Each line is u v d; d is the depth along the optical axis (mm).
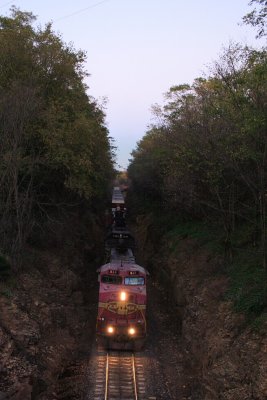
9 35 25484
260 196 18812
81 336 23391
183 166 24172
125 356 21328
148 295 31484
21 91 22750
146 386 18219
